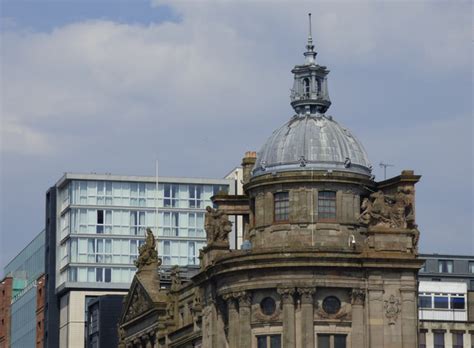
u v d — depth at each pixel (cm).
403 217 16712
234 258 16612
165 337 19875
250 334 16562
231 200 18125
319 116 17412
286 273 16388
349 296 16450
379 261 16400
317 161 16862
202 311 17525
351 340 16388
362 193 16962
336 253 16338
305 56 17662
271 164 16962
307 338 16262
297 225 16688
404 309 16450
